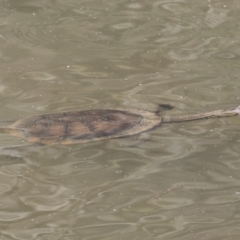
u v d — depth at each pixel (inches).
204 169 759.1
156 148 802.8
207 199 702.5
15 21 1259.8
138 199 700.7
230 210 682.2
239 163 772.6
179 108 900.6
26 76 1009.5
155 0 1381.6
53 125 782.5
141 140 788.0
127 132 784.9
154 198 703.1
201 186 725.9
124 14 1305.4
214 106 908.6
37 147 796.0
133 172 751.7
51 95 936.3
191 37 1190.3
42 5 1347.2
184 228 652.1
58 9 1328.7
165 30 1224.2
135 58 1092.5
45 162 770.2
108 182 731.4
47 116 803.4
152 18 1284.4
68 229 650.2
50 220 665.6
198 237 635.5
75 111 818.8
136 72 1031.6
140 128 797.2
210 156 786.8
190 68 1047.0
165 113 885.2
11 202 694.5
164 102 919.0
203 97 936.9
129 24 1253.7
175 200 700.0
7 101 911.7
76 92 948.6
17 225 656.4
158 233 642.8
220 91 957.2
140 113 833.5
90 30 1222.3
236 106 904.9
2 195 705.6
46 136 768.3
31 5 1344.7
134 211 680.4
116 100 920.3
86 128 778.8
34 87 965.2
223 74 1021.8
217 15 1296.8
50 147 799.7
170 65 1061.8
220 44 1156.5
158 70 1039.6
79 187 722.8
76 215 673.6
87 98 926.4
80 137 766.5
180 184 729.6
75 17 1286.9
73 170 754.2
